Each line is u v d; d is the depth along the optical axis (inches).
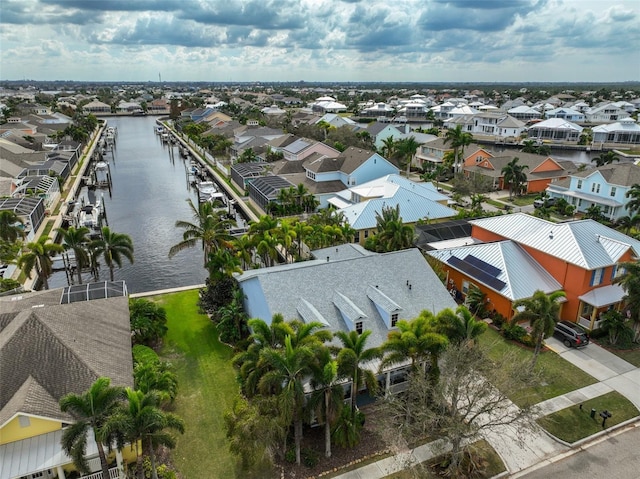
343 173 3201.3
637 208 2576.3
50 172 3698.3
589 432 1128.2
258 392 1103.6
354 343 1041.5
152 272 2306.8
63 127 6363.2
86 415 837.2
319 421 997.2
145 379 1129.4
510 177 3299.7
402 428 1008.9
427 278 1455.5
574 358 1428.4
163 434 893.8
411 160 4387.3
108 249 1877.5
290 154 4146.2
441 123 7293.3
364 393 1262.3
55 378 1045.2
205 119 7209.6
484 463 1042.7
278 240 1959.9
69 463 933.8
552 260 1644.9
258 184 3260.3
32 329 1136.2
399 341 1063.6
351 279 1379.2
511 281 1605.6
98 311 1342.3
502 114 6368.1
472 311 1689.2
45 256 1863.9
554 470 1026.7
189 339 1561.3
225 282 1654.8
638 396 1253.1
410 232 1935.3
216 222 1948.8
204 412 1213.7
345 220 2365.9
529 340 1485.0
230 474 1019.9
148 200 3659.0
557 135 5772.6
